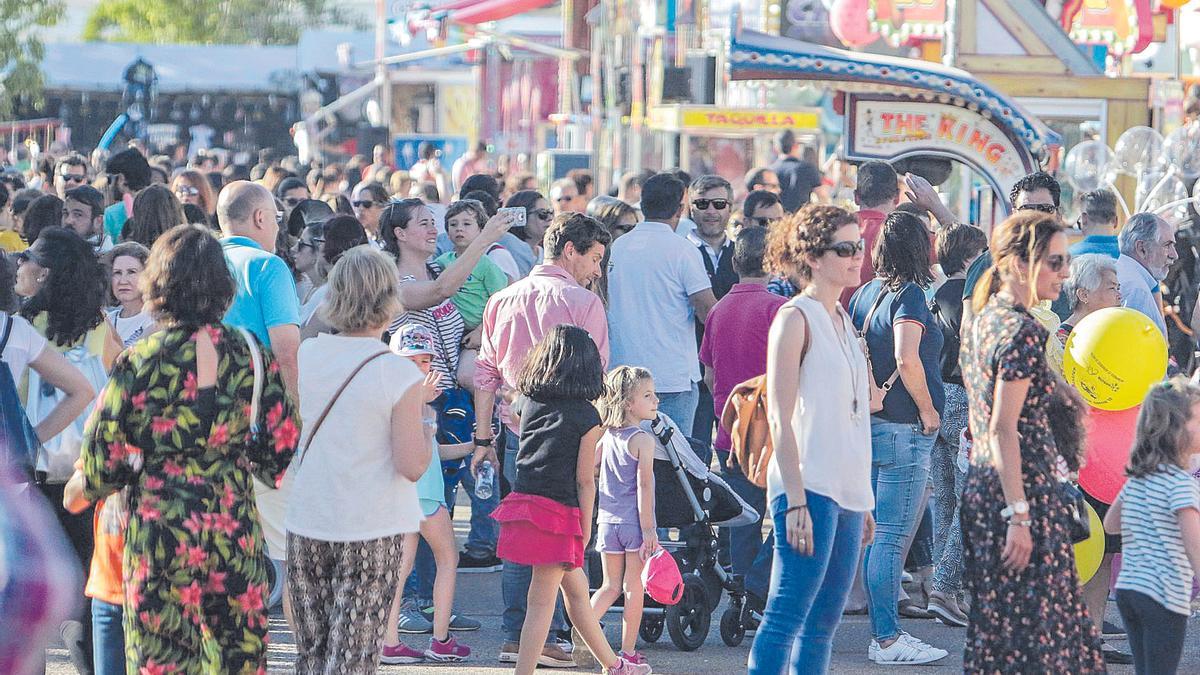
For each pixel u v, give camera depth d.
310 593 10.97
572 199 23.77
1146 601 11.80
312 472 10.88
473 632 15.72
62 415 11.52
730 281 18.48
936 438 15.98
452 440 16.06
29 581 5.65
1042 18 33.88
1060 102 32.84
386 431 10.86
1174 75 36.72
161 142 61.19
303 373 10.94
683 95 37.94
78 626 12.08
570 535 12.52
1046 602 11.05
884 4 34.56
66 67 63.59
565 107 51.25
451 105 62.84
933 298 15.97
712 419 18.42
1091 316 14.03
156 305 10.18
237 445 10.34
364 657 10.85
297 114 62.66
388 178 32.50
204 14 108.38
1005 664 11.12
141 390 10.02
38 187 31.97
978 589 11.25
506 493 16.31
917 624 16.05
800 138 37.91
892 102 25.80
